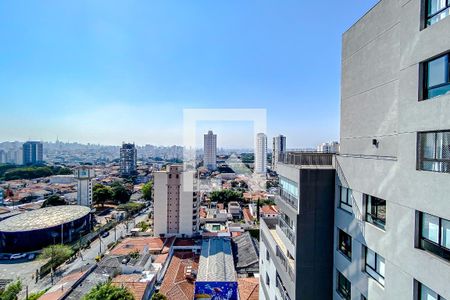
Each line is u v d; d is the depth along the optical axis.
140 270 44.19
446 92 6.80
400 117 8.31
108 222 86.00
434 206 6.92
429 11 7.46
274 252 17.41
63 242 67.00
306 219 12.59
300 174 12.57
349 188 11.27
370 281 9.80
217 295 36.44
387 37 9.62
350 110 12.05
